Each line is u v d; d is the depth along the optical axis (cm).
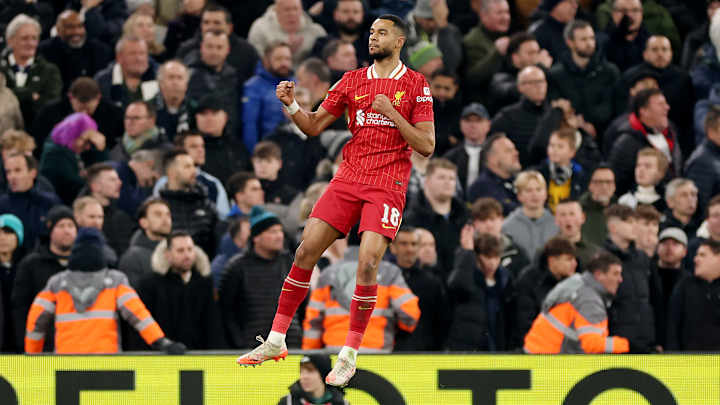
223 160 3700
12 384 2583
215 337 2973
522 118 3872
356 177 1892
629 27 4434
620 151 3866
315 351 2659
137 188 3503
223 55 3891
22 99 3991
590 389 2664
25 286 3005
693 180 3788
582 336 2886
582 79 4109
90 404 2603
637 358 2672
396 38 1897
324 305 2911
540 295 3094
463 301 3089
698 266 3183
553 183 3719
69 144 3591
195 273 2970
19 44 3988
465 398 2656
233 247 3188
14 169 3338
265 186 3588
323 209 1898
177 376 2627
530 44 4088
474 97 4203
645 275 3216
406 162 1911
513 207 3625
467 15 4609
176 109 3838
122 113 3834
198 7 4322
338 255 3183
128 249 3158
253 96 3891
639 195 3781
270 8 4259
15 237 3144
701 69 4294
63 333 2834
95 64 4222
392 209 1883
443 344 3080
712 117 3775
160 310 2928
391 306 2905
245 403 2627
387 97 1870
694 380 2669
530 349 2942
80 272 2858
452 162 3803
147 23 4216
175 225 3281
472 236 3188
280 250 3058
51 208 3381
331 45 3997
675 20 4800
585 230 3588
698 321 3170
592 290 2920
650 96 3828
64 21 4150
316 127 1931
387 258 3106
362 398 2647
